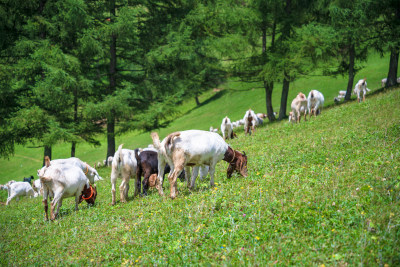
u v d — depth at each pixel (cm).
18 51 2281
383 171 763
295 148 1239
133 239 673
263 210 668
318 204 637
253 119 2091
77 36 2466
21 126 2098
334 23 2431
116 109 2391
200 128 4319
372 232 519
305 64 2464
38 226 950
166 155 912
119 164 1045
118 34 2473
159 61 2608
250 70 2792
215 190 866
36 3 2383
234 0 2648
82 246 704
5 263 673
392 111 1509
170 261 546
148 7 2775
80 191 1049
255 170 1068
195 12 2719
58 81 2156
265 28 2736
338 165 897
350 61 2733
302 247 514
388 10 2548
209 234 608
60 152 4653
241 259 504
